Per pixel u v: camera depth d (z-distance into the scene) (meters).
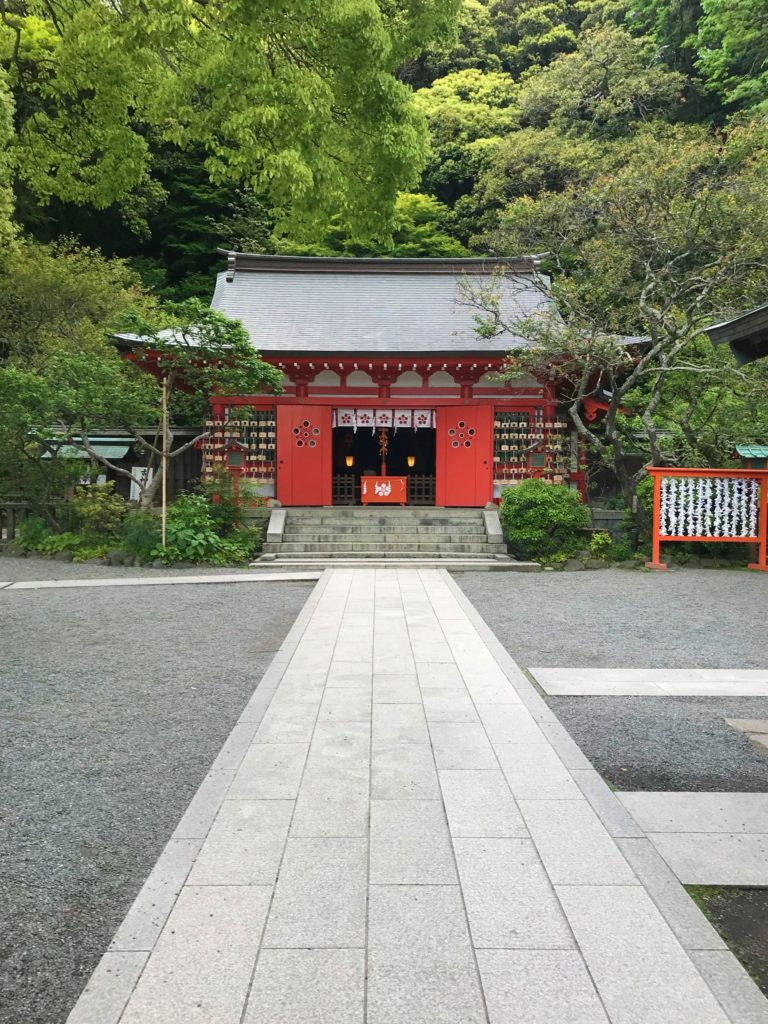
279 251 28.66
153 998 1.88
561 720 4.37
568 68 28.56
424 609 7.69
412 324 15.91
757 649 6.26
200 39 6.55
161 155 27.20
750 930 2.33
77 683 5.13
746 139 14.07
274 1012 1.82
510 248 14.82
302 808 3.00
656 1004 1.87
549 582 10.16
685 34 27.47
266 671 5.36
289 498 14.98
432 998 1.87
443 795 3.13
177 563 11.40
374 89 6.89
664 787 3.41
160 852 2.80
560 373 13.36
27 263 17.88
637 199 12.80
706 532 11.39
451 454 15.20
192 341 12.56
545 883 2.44
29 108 14.27
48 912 2.39
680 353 14.45
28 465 12.80
